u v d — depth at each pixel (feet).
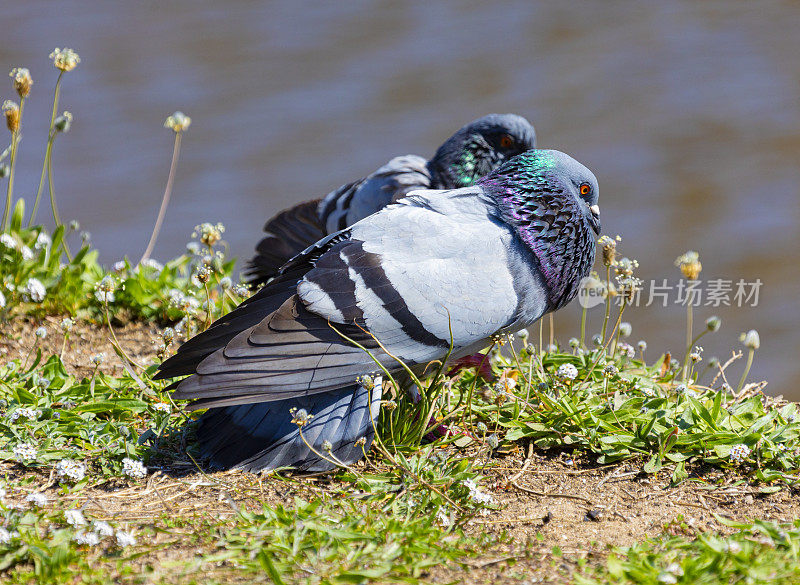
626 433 27.30
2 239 36.88
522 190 26.71
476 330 25.53
